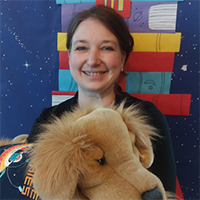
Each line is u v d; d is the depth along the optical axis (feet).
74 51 1.90
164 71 2.73
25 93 3.11
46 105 3.13
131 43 2.18
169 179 1.82
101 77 1.87
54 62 2.92
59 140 0.86
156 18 2.53
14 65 2.98
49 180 0.74
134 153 1.00
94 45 1.75
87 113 1.07
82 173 0.81
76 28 1.87
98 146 0.89
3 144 1.82
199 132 2.93
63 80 2.96
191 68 2.68
